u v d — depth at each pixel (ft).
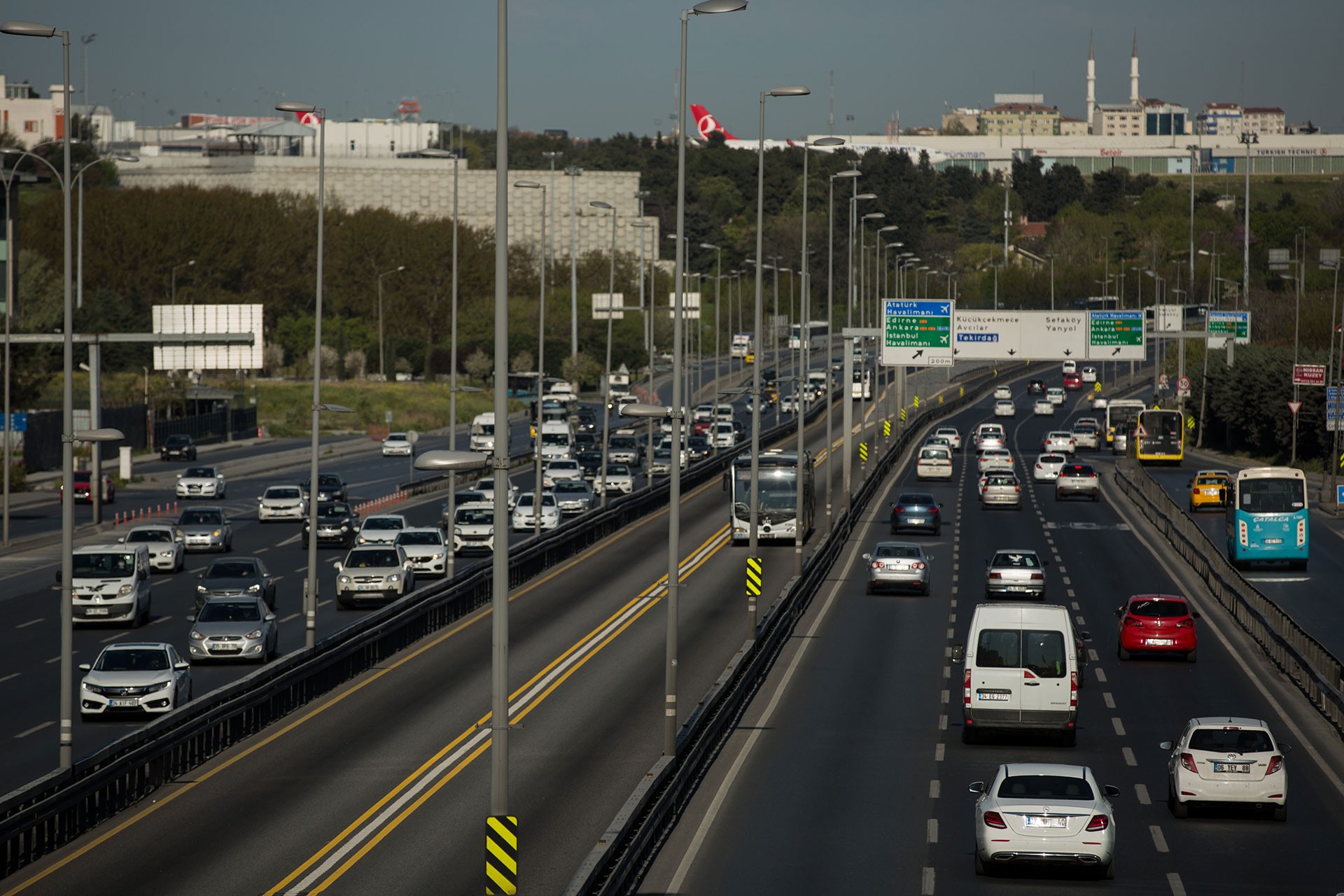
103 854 258.98
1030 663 343.26
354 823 277.03
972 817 286.25
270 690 363.97
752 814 289.12
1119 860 257.55
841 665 447.42
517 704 385.91
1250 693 410.31
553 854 255.50
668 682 298.76
